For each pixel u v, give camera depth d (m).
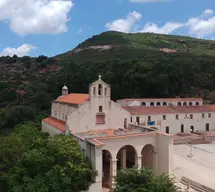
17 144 37.66
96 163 33.69
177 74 111.94
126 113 46.47
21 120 81.19
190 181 39.12
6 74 126.50
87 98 44.31
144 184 28.98
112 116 44.78
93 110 42.84
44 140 37.00
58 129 44.25
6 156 34.59
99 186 33.91
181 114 71.12
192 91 115.50
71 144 34.66
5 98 98.50
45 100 96.12
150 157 42.34
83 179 32.91
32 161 32.19
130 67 117.31
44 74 126.25
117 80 111.62
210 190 35.72
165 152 39.09
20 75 124.88
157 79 105.06
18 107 86.31
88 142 35.19
